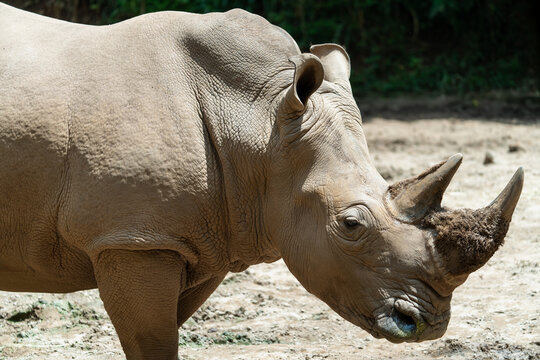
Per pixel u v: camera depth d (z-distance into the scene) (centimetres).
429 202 866
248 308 1466
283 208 934
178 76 966
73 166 942
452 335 1312
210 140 956
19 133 952
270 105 955
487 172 2412
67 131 948
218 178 951
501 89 4012
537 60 4241
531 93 3981
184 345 1295
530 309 1409
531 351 1217
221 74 971
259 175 951
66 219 944
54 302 1422
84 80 964
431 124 3291
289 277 1636
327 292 909
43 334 1329
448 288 855
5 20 1040
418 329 859
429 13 4150
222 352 1257
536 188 2211
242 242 970
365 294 878
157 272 942
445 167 852
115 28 1011
